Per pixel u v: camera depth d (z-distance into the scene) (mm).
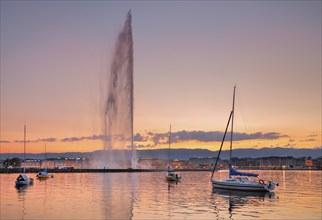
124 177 116938
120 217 36438
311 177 145500
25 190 65812
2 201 48750
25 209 41375
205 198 52688
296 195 58281
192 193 60281
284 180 116125
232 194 58719
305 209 42312
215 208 42656
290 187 79000
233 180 66625
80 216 36969
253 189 62656
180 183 88938
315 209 42312
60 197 53500
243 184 63594
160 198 52375
